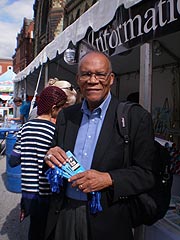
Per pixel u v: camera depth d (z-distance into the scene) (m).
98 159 1.70
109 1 2.94
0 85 18.20
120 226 1.70
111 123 1.75
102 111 1.79
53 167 1.72
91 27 3.46
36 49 28.42
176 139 5.63
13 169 5.59
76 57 4.66
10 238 3.76
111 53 3.34
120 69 7.87
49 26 20.05
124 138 1.68
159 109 6.74
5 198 5.29
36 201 2.61
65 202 1.84
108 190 1.66
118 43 3.12
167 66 6.37
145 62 2.74
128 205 1.76
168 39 4.56
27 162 2.63
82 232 1.73
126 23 2.92
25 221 4.29
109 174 1.63
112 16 2.85
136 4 2.62
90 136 1.79
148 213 1.75
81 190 1.62
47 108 2.76
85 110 1.87
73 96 3.33
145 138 1.68
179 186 2.60
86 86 1.78
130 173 1.64
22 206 2.69
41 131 2.65
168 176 1.87
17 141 2.80
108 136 1.72
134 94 3.66
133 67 7.40
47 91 2.80
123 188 1.61
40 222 2.67
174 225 2.09
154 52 5.02
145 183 1.65
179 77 6.01
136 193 1.65
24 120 9.57
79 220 1.75
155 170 1.72
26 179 2.63
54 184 1.77
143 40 2.67
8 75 18.61
